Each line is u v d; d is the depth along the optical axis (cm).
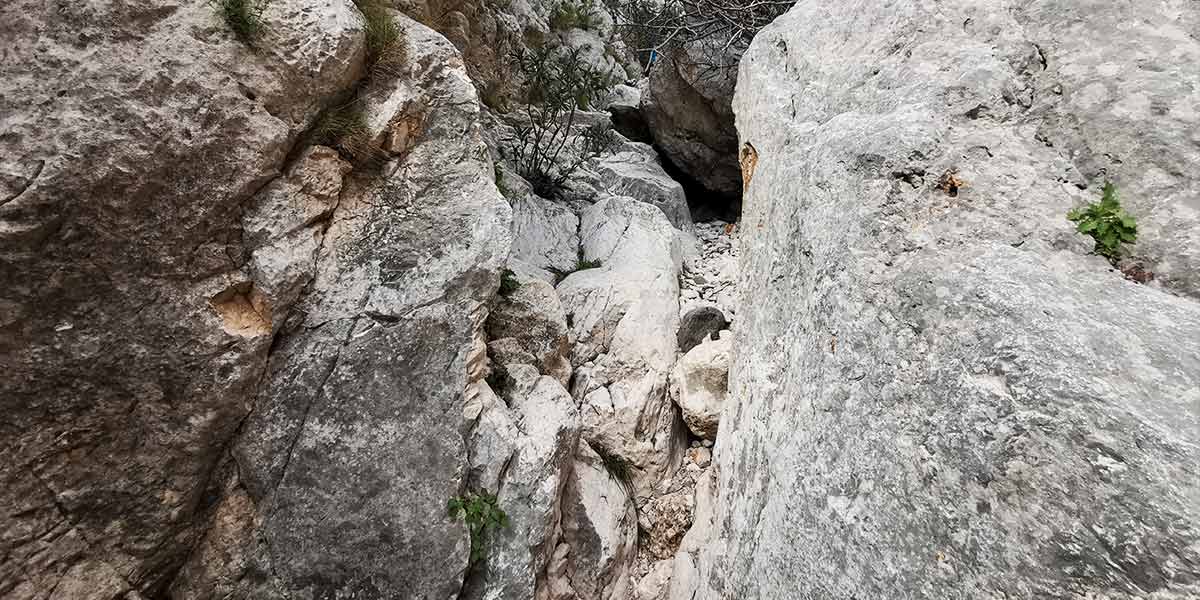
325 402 270
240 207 254
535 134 726
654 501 397
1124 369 147
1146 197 191
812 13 362
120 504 232
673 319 481
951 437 167
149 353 229
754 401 311
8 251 193
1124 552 127
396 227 302
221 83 243
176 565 255
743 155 421
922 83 246
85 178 205
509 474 300
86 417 219
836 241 236
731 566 283
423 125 319
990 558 149
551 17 1119
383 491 271
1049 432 145
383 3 340
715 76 738
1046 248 187
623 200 626
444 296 300
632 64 1309
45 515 215
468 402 296
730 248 682
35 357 205
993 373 162
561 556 323
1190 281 174
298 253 268
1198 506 122
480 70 765
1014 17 253
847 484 199
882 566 176
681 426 444
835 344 223
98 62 213
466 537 278
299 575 260
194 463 248
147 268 227
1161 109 200
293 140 271
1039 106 226
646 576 369
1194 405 138
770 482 261
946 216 205
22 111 197
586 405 412
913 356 188
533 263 535
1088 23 231
